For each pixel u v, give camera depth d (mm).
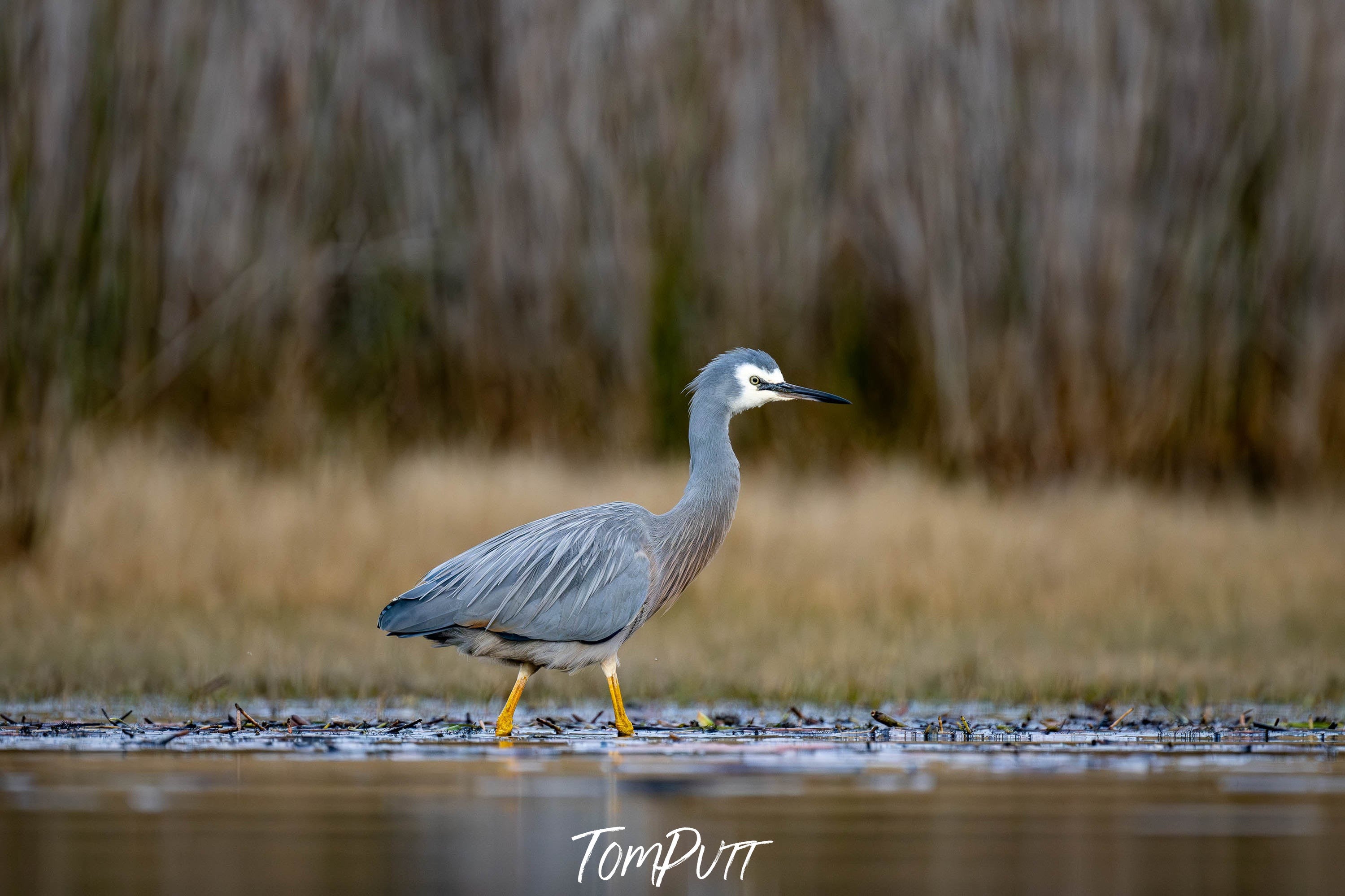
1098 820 6637
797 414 24438
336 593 15273
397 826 6488
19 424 15766
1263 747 8836
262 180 24094
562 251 24328
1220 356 23594
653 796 7125
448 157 25844
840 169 25109
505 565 9477
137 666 11844
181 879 5625
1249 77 23500
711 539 10406
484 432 24125
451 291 25625
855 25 24047
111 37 17469
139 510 16250
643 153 24297
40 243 16141
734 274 24422
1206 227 23609
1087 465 22484
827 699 11133
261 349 23734
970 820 6652
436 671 11992
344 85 25062
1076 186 22906
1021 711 10625
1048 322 23031
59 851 6023
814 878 5738
